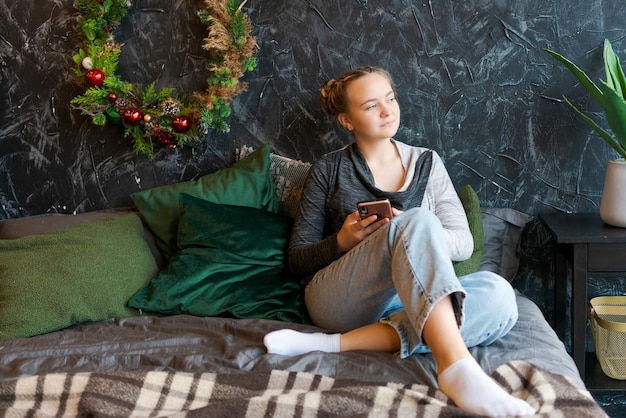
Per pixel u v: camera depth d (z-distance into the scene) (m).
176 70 2.36
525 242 2.35
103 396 1.40
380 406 1.34
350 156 2.04
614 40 2.20
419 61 2.27
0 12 2.36
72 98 2.39
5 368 1.63
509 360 1.60
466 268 1.98
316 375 1.46
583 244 2.01
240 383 1.45
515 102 2.27
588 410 1.29
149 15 2.34
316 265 1.92
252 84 2.36
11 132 2.44
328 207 2.04
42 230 2.17
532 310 1.95
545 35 2.22
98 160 2.44
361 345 1.67
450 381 1.38
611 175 2.06
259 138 2.39
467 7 2.23
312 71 2.32
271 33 2.31
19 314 1.86
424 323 1.48
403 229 1.60
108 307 1.92
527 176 2.31
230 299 1.94
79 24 2.30
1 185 2.47
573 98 2.24
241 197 2.22
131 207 2.33
